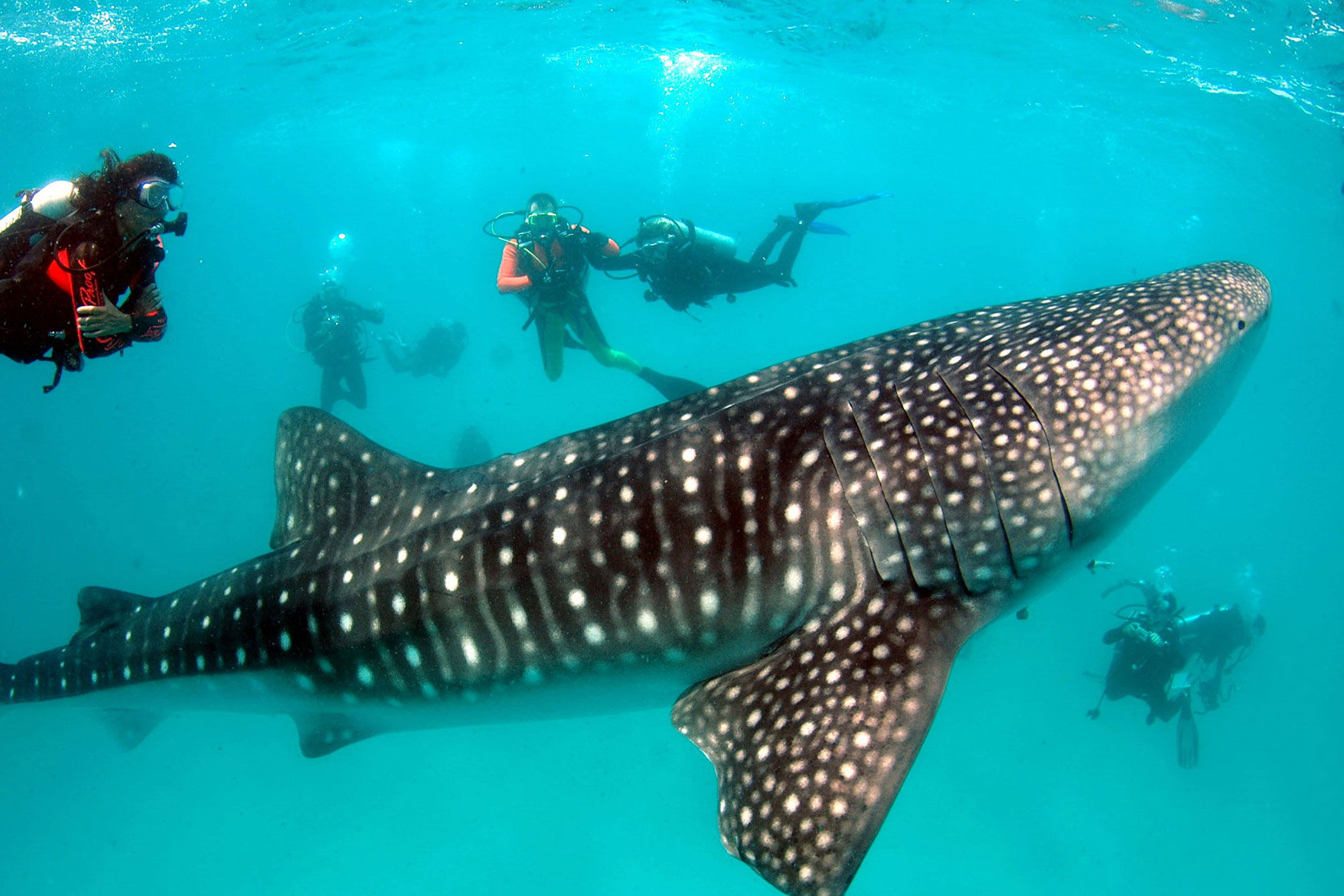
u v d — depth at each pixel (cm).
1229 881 1573
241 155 3728
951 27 1869
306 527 362
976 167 4409
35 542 2938
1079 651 2161
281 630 351
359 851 1407
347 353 1600
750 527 276
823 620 267
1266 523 5053
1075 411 266
